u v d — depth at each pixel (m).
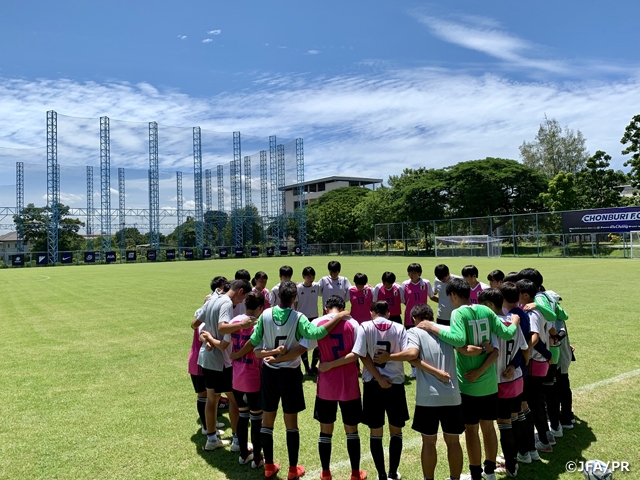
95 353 9.21
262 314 4.52
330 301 4.49
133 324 12.18
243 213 72.12
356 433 4.28
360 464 4.61
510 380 4.28
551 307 4.99
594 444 4.78
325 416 4.27
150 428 5.54
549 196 48.38
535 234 42.31
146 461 4.70
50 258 53.12
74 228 58.16
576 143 61.56
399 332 4.21
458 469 3.98
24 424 5.66
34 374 7.82
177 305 15.47
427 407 3.95
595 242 37.84
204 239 69.44
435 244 50.12
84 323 12.51
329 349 4.29
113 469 4.52
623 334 9.38
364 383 4.31
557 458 4.56
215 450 4.99
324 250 68.50
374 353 4.12
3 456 4.80
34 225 56.66
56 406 6.28
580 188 48.88
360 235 67.25
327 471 4.23
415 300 7.85
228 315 4.84
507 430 4.29
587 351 8.14
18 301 17.73
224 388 4.97
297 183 70.19
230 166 70.38
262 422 4.46
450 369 4.00
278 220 71.62
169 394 6.77
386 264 35.28
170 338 10.47
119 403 6.40
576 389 6.31
